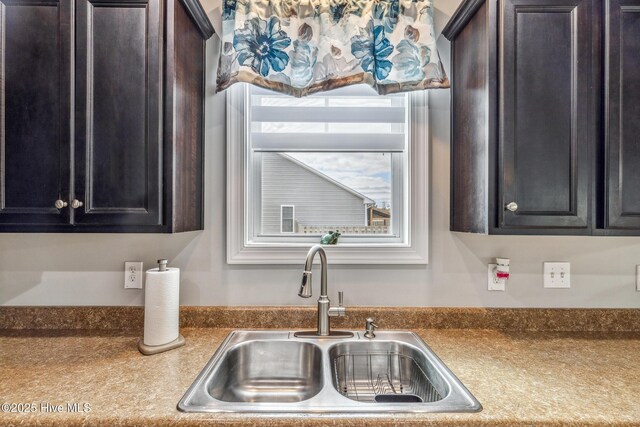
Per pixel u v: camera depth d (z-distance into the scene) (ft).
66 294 4.57
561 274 4.61
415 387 3.85
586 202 3.60
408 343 4.05
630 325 4.53
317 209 5.03
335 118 4.83
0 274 4.55
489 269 4.63
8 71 3.60
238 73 4.04
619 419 2.53
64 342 4.00
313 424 2.54
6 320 4.45
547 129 3.60
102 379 3.08
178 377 3.13
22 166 3.58
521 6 3.61
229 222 4.59
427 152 4.65
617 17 3.61
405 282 4.64
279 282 4.63
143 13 3.62
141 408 2.62
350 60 4.15
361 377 4.06
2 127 3.58
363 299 4.64
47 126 3.58
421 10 4.20
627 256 4.62
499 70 3.60
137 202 3.60
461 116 4.32
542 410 2.63
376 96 4.88
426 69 4.18
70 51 3.59
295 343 4.10
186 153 4.03
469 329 4.50
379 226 5.02
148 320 3.73
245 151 4.68
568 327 4.53
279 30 4.23
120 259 4.59
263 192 5.00
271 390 4.00
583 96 3.61
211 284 4.61
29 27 3.61
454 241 4.64
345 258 4.60
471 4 3.87
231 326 4.48
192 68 4.19
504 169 3.58
